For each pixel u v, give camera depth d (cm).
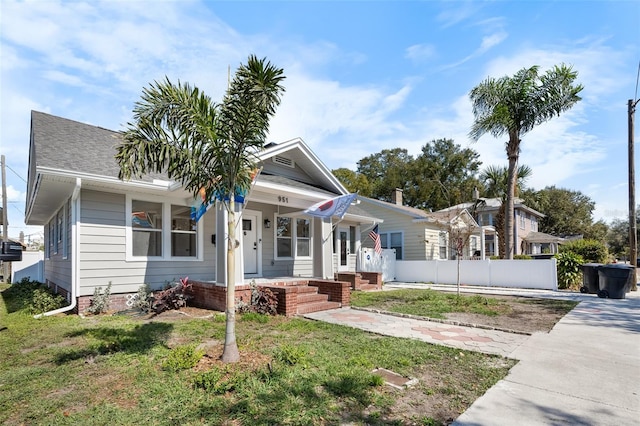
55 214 1349
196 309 858
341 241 1678
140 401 356
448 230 1509
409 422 316
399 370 447
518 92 1502
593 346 562
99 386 394
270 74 463
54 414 333
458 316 814
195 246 1055
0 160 2044
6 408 347
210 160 496
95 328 663
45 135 916
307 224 1409
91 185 855
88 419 320
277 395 362
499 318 795
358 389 378
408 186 4072
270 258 1252
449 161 4069
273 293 839
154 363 464
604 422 316
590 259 1716
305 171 1320
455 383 407
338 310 898
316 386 390
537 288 1452
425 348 541
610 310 902
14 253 1653
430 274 1772
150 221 973
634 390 388
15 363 482
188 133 466
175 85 463
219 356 485
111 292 883
